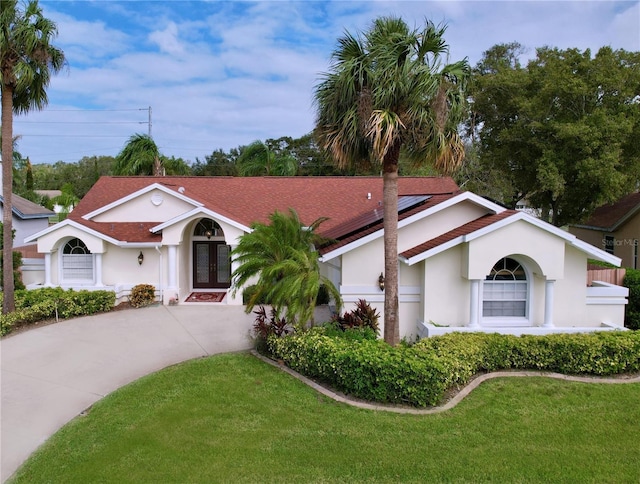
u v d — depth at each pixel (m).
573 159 29.09
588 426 8.55
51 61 15.72
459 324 14.55
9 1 14.47
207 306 19.55
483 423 8.67
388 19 11.56
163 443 7.95
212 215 19.56
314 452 7.65
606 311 14.73
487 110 35.19
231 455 7.56
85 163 85.56
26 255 22.56
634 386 10.48
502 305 14.60
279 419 8.87
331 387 10.52
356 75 11.32
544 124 30.73
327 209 23.41
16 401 9.84
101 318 17.22
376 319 14.20
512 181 36.31
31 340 14.25
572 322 14.63
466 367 10.47
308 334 12.05
